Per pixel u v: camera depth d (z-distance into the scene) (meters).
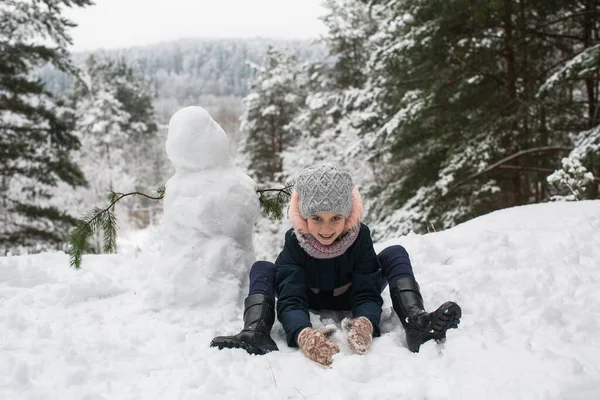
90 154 24.08
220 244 2.68
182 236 2.70
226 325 2.38
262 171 21.27
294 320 2.10
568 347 1.80
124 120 28.41
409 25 9.14
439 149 9.42
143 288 2.89
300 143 18.39
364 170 14.16
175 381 1.77
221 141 2.82
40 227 11.80
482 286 2.52
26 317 2.43
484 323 2.05
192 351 2.01
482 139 8.58
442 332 1.90
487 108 8.92
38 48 10.39
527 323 2.05
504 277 2.58
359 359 1.77
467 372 1.67
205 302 2.56
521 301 2.27
